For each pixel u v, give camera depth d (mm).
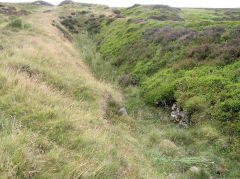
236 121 5930
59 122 4289
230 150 5391
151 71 11891
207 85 7664
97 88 8680
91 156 3564
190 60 10094
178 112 7832
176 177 4422
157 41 14609
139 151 5262
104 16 37062
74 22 34781
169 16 27188
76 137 4035
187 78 8734
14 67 6758
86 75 10672
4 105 4211
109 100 8391
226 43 9867
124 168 3842
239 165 4938
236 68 7836
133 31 20219
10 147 2836
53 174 2764
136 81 11984
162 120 7902
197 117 6883
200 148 5746
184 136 6387
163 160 5039
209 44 10719
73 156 3377
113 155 4121
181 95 8023
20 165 2578
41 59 9148
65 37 22547
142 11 35344
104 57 18359
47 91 5832
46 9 47312
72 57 14172
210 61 9219
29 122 4000
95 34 28938
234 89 6840
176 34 14102
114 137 5195
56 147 3443
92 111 6574
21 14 29703
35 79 6508
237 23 12453
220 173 4750
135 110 8758
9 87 4953
